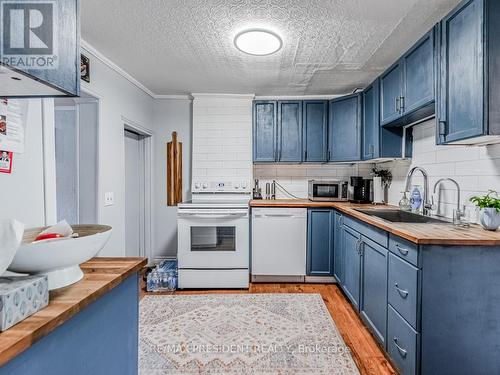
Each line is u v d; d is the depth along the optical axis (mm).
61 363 741
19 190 1083
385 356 1831
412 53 2031
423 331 1413
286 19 1875
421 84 1911
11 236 689
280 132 3447
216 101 3480
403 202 2559
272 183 3676
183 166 3648
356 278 2385
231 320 2291
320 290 2959
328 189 3387
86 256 884
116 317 1015
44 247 767
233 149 3477
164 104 3611
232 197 3471
